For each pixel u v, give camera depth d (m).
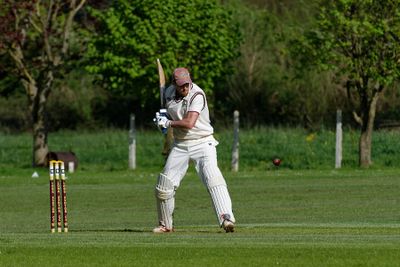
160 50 130.38
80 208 88.25
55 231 59.72
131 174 126.19
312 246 44.84
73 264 40.62
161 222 56.69
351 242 46.91
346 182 108.69
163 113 55.78
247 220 74.75
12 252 44.12
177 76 54.78
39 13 138.00
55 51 140.62
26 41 143.50
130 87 133.25
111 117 192.62
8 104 193.50
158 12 130.00
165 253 43.09
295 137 155.00
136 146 157.38
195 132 55.62
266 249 43.78
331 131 160.25
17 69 138.12
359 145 133.62
